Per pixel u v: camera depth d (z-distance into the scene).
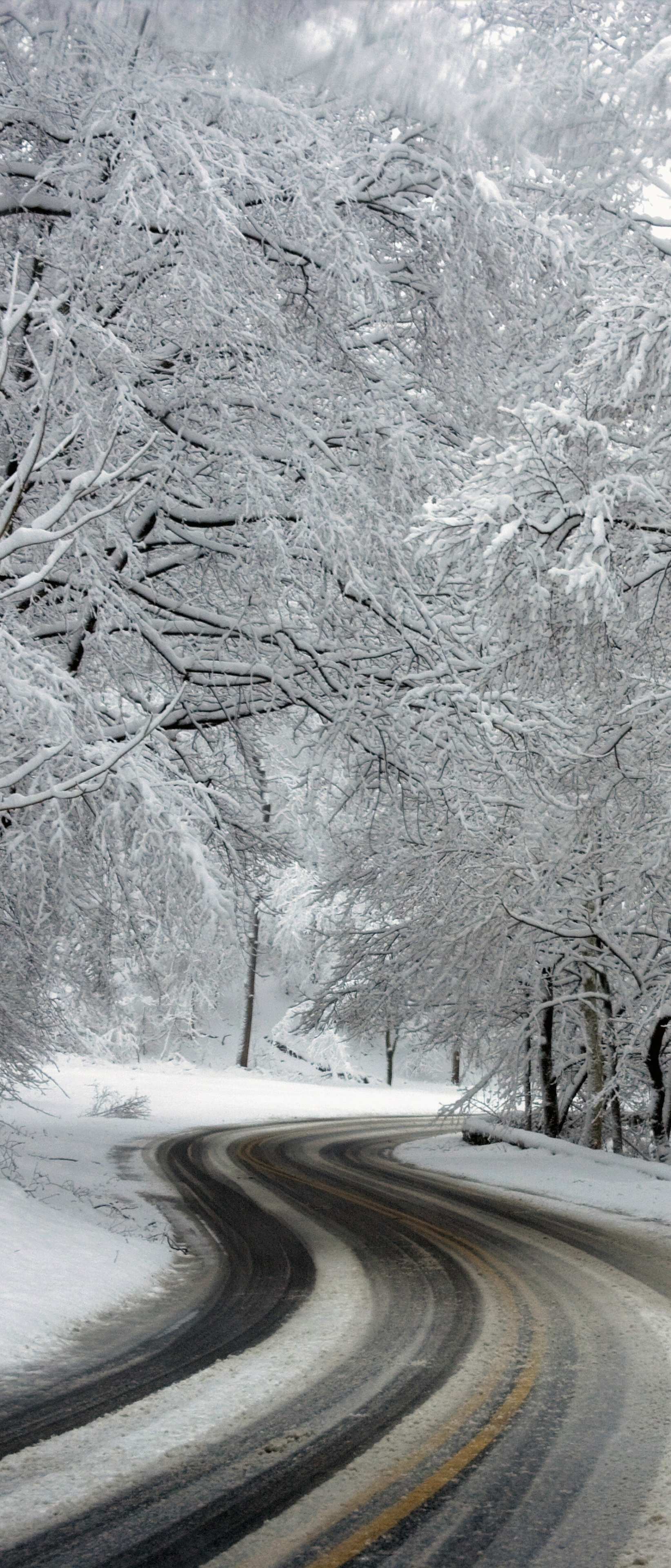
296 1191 17.02
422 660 12.24
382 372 12.08
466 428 13.02
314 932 28.33
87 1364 6.21
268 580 11.60
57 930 10.70
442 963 22.77
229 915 8.70
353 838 23.19
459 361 12.57
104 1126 28.38
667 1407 5.55
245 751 13.23
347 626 12.18
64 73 9.84
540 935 20.83
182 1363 6.29
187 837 8.77
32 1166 16.09
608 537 11.30
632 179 12.06
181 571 13.22
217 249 9.84
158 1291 8.61
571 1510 4.20
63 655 11.01
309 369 11.27
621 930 18.83
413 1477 4.52
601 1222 13.60
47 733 8.02
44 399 6.41
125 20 8.31
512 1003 24.22
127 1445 4.84
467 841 18.08
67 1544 3.81
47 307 8.18
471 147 10.59
